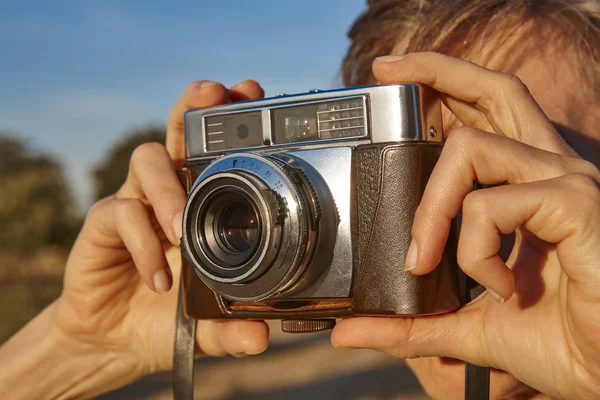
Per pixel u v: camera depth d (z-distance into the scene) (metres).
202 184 0.42
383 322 0.42
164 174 0.46
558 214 0.36
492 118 0.41
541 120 0.40
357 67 0.55
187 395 0.48
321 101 0.44
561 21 0.47
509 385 0.45
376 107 0.42
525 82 0.46
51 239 4.40
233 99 0.49
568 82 0.46
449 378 0.47
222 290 0.42
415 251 0.39
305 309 0.44
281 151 0.44
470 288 0.43
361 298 0.42
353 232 0.43
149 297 0.52
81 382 0.53
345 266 0.43
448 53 0.48
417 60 0.42
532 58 0.46
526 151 0.38
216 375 1.49
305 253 0.42
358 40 0.55
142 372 0.52
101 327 0.52
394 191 0.42
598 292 0.36
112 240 0.49
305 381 1.39
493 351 0.40
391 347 0.42
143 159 0.46
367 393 1.25
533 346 0.39
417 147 0.42
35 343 0.53
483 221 0.37
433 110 0.43
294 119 0.44
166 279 0.46
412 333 0.42
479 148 0.38
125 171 4.72
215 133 0.46
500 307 0.40
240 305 0.45
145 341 0.51
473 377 0.42
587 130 0.45
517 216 0.37
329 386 1.32
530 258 0.40
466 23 0.48
